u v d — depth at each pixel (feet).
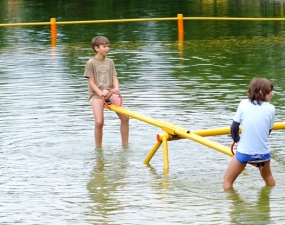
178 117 69.67
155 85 87.81
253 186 49.85
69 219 43.47
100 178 52.54
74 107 75.61
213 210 44.73
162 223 42.34
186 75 95.35
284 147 59.93
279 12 184.24
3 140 63.00
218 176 52.70
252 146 47.65
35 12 203.31
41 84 89.35
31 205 46.32
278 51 117.91
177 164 56.18
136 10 205.05
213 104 75.87
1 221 43.24
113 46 127.34
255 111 47.24
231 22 167.12
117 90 62.18
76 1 247.29
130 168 55.26
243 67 102.01
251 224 41.98
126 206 45.85
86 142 62.85
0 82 91.50
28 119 70.49
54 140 63.26
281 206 45.39
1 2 247.50
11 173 53.83
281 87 85.66
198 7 211.00
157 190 49.32
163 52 118.73
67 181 51.80
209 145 51.80
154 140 63.87
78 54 116.78
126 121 62.18
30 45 130.21
